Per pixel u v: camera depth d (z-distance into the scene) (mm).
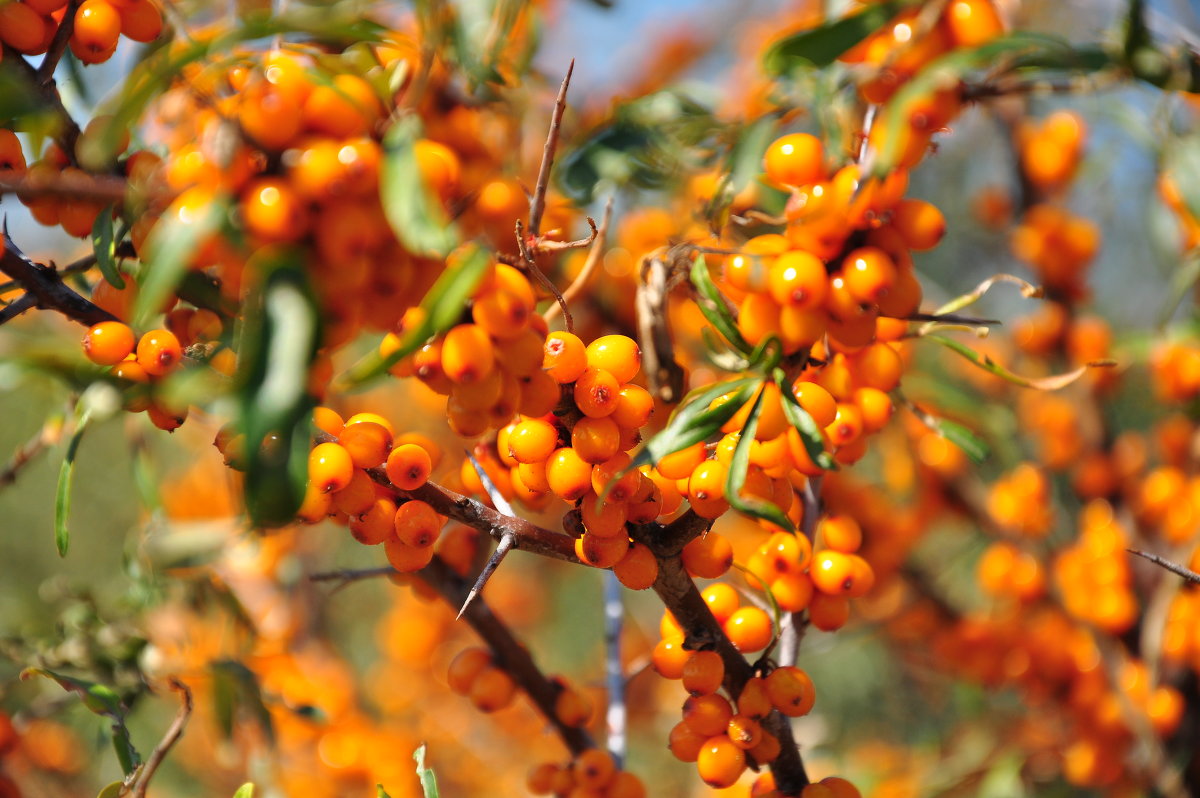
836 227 599
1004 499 915
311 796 792
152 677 714
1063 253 907
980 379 993
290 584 939
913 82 611
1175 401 802
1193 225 705
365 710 1142
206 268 600
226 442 584
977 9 625
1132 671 823
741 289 604
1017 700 1198
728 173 657
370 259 566
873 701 1302
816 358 628
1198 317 754
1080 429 920
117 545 1332
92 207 609
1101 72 650
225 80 596
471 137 712
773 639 617
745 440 581
